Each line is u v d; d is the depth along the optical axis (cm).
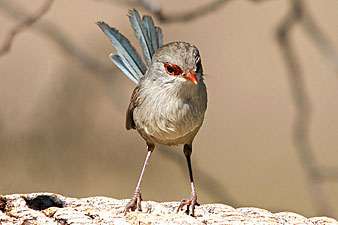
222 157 1619
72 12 1608
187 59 695
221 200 1027
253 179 1546
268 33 1861
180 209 692
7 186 1287
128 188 1403
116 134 1418
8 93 1327
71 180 1348
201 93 716
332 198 1410
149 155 757
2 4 1084
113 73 1120
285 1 1922
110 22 1581
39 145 1326
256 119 1728
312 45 1900
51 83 1348
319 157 1612
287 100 1767
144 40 839
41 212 618
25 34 1402
